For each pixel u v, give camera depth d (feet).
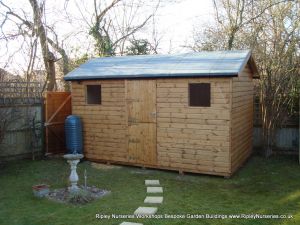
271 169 29.58
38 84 36.70
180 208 19.99
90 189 23.81
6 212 19.66
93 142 32.81
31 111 35.09
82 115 33.27
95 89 34.47
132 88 29.96
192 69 26.84
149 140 29.53
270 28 37.78
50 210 19.88
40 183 25.95
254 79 37.06
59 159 34.45
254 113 37.37
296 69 33.76
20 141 34.19
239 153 29.32
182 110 27.68
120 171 29.35
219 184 25.14
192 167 27.66
